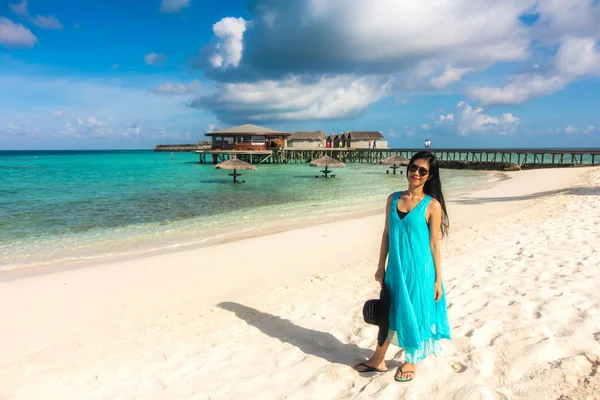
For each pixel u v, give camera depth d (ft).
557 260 18.45
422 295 8.97
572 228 25.85
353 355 11.19
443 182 87.86
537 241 22.97
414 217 9.02
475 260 20.08
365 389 9.16
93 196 60.90
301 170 132.57
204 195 63.00
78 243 31.37
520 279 16.12
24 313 16.44
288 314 14.92
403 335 8.96
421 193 9.32
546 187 63.46
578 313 11.94
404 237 9.11
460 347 10.57
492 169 133.18
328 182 88.22
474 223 32.71
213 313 15.43
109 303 17.49
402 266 9.07
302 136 189.88
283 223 39.24
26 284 20.59
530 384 8.54
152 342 12.96
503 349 10.17
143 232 35.42
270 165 160.15
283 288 18.34
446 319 9.56
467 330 11.64
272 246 28.32
